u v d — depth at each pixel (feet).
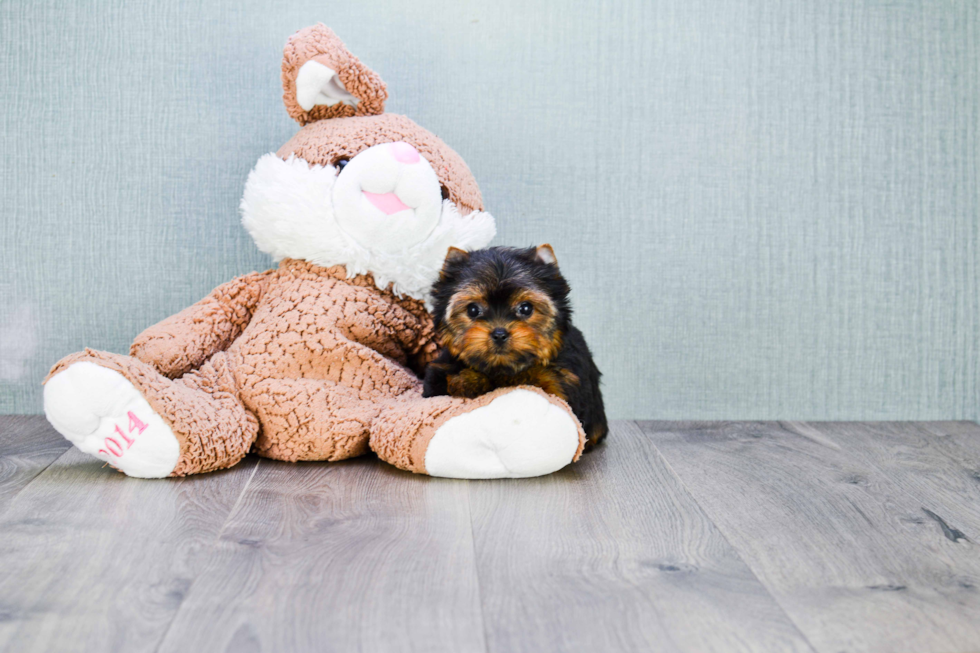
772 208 8.01
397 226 6.33
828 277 8.09
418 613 3.64
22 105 7.57
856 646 3.41
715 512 5.14
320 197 6.30
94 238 7.72
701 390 8.13
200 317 6.60
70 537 4.50
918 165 8.04
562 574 4.09
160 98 7.64
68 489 5.41
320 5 7.66
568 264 7.97
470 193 6.89
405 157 6.28
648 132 7.89
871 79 7.95
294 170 6.37
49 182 7.64
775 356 8.13
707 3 7.82
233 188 7.75
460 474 5.74
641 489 5.61
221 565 4.13
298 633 3.44
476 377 5.95
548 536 4.65
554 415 5.66
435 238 6.45
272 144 7.75
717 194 7.97
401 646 3.35
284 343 6.31
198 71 7.64
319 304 6.42
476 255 5.95
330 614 3.61
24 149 7.60
